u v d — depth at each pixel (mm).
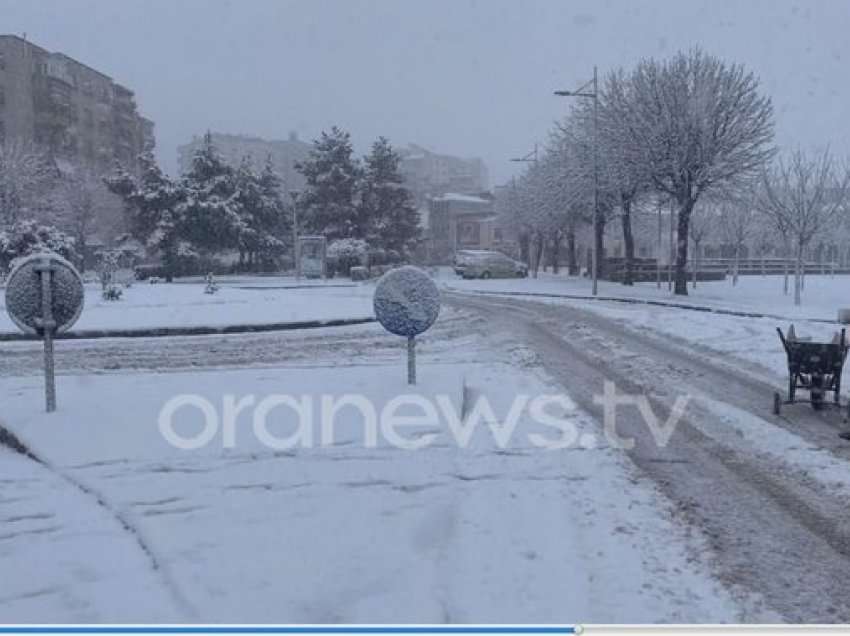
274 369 11781
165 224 53312
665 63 32656
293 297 28125
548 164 49281
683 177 32188
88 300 25453
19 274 8391
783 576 4762
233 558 4875
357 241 57375
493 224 86750
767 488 6473
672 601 4395
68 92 69875
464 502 5934
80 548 5098
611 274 45156
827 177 36844
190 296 27828
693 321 20516
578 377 11758
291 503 5848
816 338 16438
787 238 33625
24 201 48219
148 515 5598
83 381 10805
